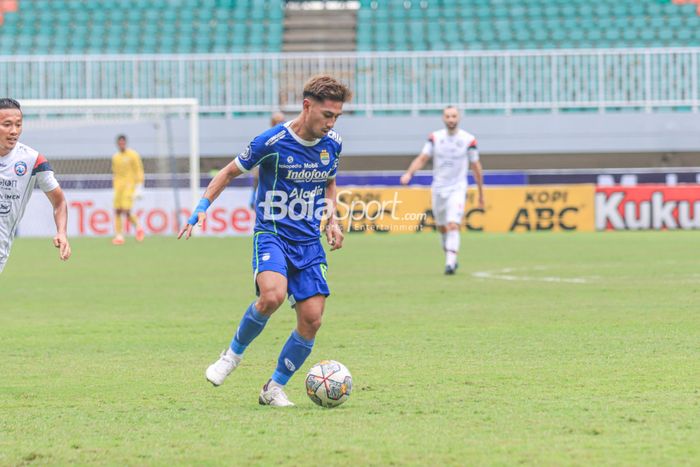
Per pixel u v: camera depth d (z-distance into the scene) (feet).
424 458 54.70
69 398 74.54
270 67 349.20
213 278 176.24
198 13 404.77
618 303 131.54
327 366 70.44
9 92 348.18
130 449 57.88
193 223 71.97
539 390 74.90
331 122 70.44
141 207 312.91
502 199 300.61
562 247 235.20
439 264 198.39
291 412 68.44
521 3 409.08
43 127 337.93
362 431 61.72
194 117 302.45
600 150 348.38
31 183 80.38
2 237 80.89
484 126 349.82
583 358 89.71
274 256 70.95
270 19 403.34
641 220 298.15
